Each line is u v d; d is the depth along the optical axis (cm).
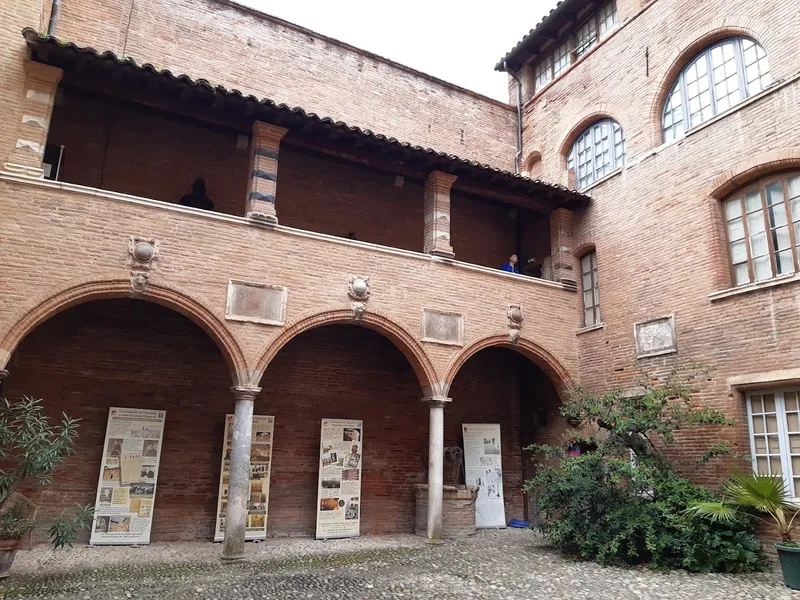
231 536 990
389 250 1212
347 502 1291
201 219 1045
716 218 1172
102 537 1084
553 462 1444
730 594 803
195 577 866
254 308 1056
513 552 1098
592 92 1555
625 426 1100
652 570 948
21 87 981
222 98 1055
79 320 1169
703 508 938
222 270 1044
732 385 1087
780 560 855
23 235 916
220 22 1448
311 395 1347
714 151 1188
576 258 1498
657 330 1245
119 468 1121
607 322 1371
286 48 1523
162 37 1369
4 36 988
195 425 1226
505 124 1844
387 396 1434
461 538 1266
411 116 1675
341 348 1405
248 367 1030
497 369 1611
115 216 981
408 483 1412
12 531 829
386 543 1200
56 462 850
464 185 1383
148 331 1223
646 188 1329
